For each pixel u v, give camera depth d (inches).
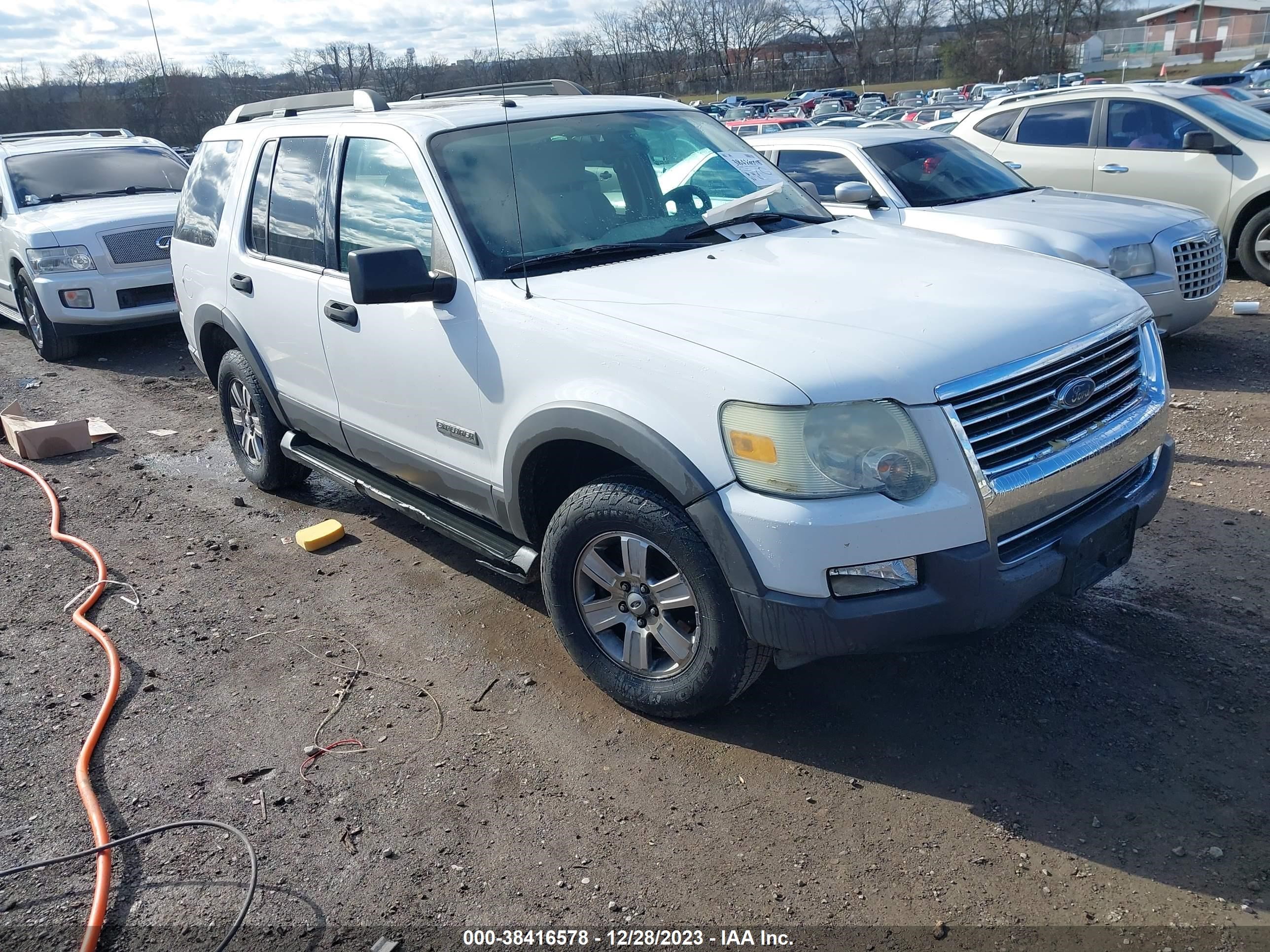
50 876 116.4
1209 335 311.7
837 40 3046.3
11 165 405.1
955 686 140.3
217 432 286.0
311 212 180.9
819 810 118.5
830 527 107.7
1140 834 110.8
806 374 109.2
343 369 175.5
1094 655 144.4
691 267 143.0
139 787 130.3
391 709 144.9
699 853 113.3
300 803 125.6
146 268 370.0
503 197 152.4
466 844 117.0
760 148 322.3
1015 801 117.3
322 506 225.5
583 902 107.7
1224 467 209.5
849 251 148.1
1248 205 355.3
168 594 185.3
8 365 385.1
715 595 120.9
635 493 126.4
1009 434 114.2
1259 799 114.5
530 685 148.6
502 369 139.4
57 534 213.5
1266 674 136.8
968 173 306.7
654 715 136.9
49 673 159.5
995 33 2645.2
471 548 156.5
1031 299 124.8
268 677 155.3
